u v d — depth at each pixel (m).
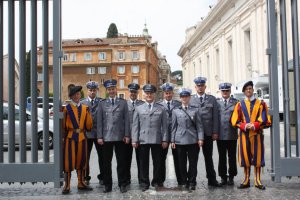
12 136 6.71
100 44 75.19
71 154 6.89
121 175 7.04
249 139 7.05
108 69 75.00
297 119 6.84
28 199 6.38
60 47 6.73
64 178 6.89
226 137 7.42
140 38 78.31
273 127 6.88
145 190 7.03
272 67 6.82
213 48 55.41
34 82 6.68
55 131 6.66
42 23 6.66
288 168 6.82
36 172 6.66
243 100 7.27
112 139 7.00
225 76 49.34
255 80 26.47
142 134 7.17
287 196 6.35
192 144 7.13
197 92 7.68
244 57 42.06
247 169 7.12
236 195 6.51
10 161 6.71
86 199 6.37
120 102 7.22
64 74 75.19
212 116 7.49
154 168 7.32
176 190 7.00
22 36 6.68
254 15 38.09
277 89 6.83
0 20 6.74
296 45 6.82
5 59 17.39
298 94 6.81
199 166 9.85
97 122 7.16
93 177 8.63
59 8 6.71
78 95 7.14
